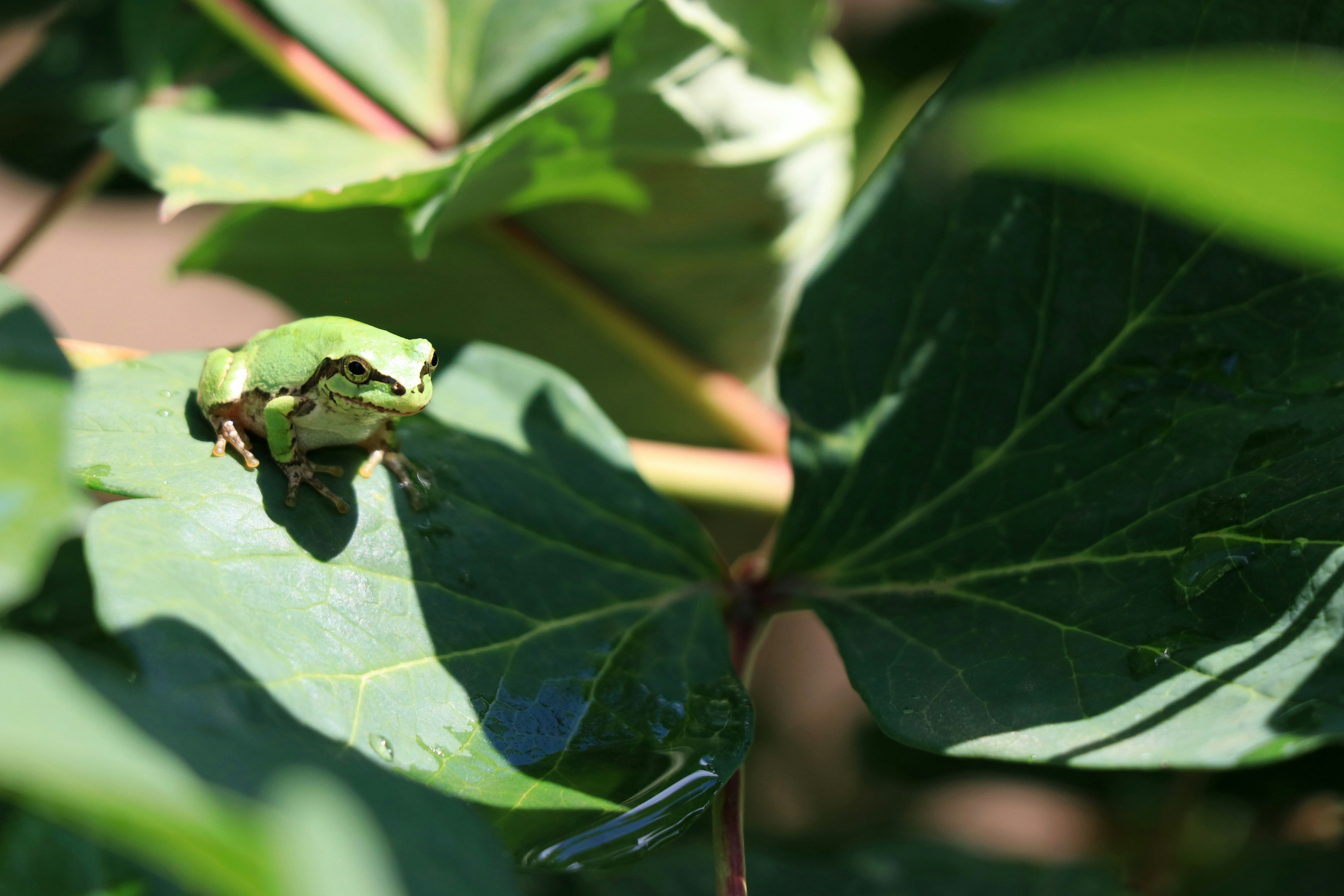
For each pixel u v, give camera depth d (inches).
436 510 17.2
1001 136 9.0
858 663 17.3
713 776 16.4
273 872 10.7
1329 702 16.0
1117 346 17.6
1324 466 16.7
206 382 17.0
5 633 15.7
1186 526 16.9
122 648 16.2
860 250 18.4
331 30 20.6
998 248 18.0
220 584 16.1
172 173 18.9
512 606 17.0
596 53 20.4
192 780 14.3
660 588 17.7
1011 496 17.6
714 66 19.5
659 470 20.4
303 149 19.9
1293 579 16.5
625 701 16.8
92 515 16.0
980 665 17.0
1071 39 17.9
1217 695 16.3
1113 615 16.9
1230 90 8.4
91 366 17.4
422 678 16.4
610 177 20.2
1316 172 9.1
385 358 17.1
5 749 11.6
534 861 15.8
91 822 13.1
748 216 20.7
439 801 15.2
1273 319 17.2
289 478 16.8
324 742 15.7
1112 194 17.7
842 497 18.1
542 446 18.2
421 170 18.6
